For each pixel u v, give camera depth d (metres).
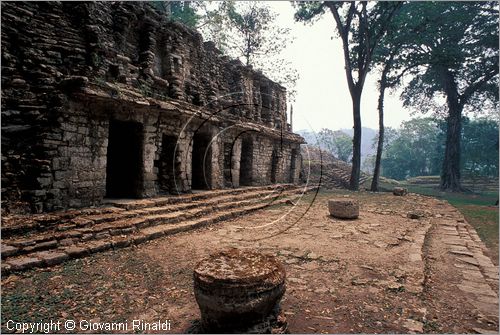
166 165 12.07
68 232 6.61
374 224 10.38
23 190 7.50
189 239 7.94
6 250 5.41
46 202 7.66
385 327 3.92
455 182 31.42
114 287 4.89
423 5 24.89
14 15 8.38
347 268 6.04
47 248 5.96
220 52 17.34
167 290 4.88
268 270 3.58
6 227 6.05
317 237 8.44
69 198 8.22
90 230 6.86
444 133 50.09
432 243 8.35
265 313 3.48
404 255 6.89
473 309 4.52
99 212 8.27
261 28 27.50
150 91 11.49
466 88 31.91
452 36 27.39
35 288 4.67
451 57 25.80
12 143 7.75
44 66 8.59
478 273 6.04
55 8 9.17
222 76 17.16
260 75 19.80
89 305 4.29
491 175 47.72
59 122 7.98
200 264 3.80
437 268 6.34
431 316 4.28
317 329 3.84
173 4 26.66
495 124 46.03
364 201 16.52
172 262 6.16
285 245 7.60
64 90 8.18
